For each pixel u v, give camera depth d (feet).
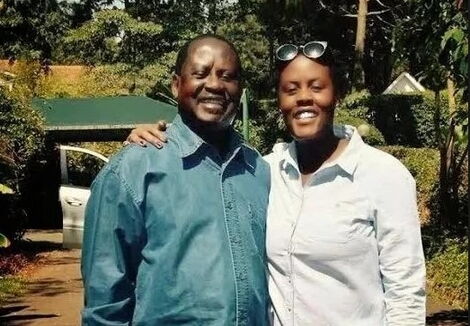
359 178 10.06
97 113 61.05
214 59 10.04
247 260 9.77
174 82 10.53
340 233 9.90
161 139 9.87
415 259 10.00
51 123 58.70
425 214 50.90
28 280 37.86
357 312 9.98
